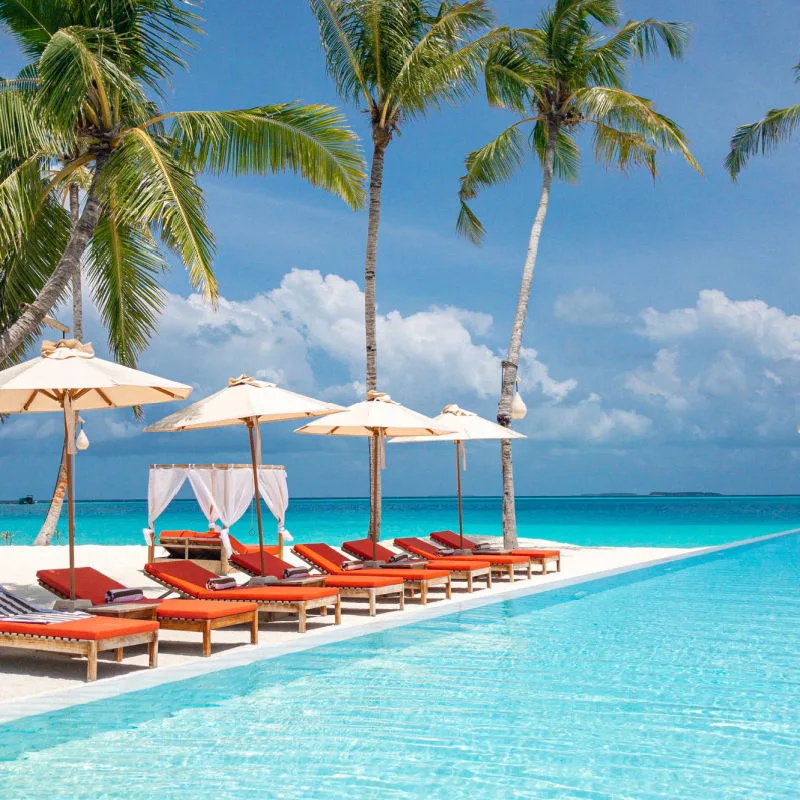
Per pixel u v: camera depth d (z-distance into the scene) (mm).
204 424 9758
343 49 16406
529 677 6195
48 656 6977
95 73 9703
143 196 9805
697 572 13422
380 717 5180
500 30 16188
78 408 8859
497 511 70500
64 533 34312
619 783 4086
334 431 12891
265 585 8836
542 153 19062
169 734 4836
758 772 4234
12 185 9977
